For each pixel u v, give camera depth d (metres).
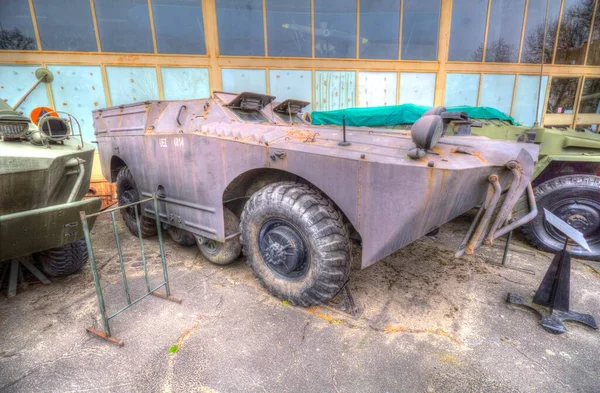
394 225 2.13
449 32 7.71
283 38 7.41
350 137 2.61
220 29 7.14
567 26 8.20
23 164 2.18
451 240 4.35
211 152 2.96
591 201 3.73
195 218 3.30
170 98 7.14
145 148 3.65
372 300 2.88
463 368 2.08
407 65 7.77
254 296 2.95
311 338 2.38
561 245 3.91
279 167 2.55
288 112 4.20
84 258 3.32
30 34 6.52
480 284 3.17
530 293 2.98
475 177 2.12
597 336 2.39
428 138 2.00
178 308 2.78
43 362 2.17
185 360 2.16
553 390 1.90
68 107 6.79
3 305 2.87
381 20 7.60
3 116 2.37
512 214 2.64
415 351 2.24
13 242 2.28
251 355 2.21
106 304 2.86
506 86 8.21
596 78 8.50
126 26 6.83
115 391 1.92
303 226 2.44
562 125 8.72
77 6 6.57
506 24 7.95
